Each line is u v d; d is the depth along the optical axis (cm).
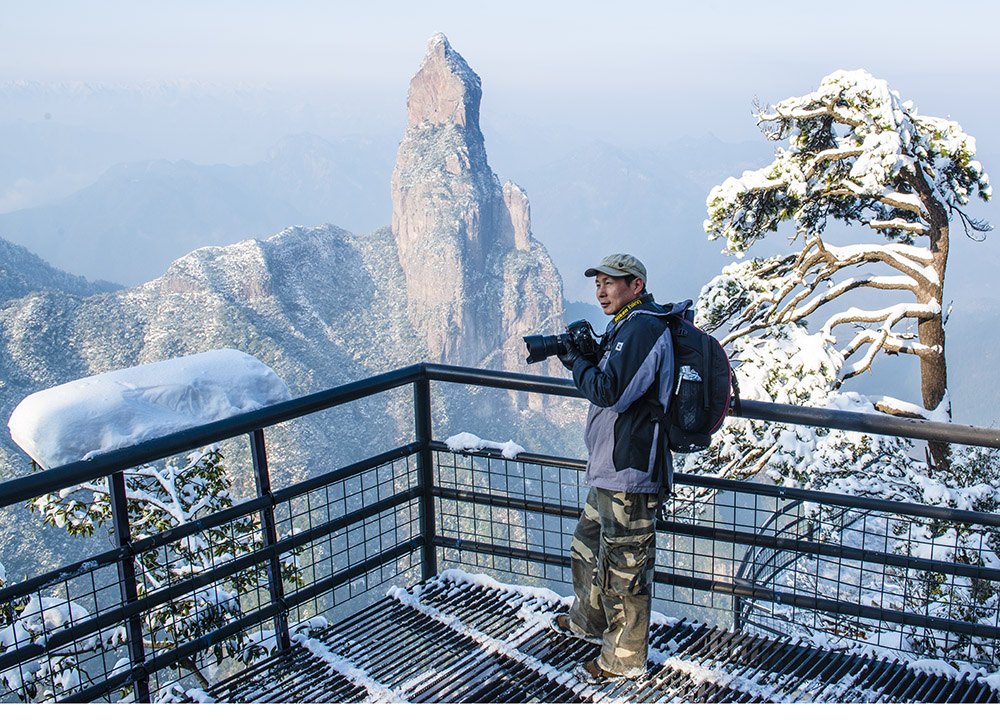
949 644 456
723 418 267
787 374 1186
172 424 271
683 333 269
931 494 1051
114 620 256
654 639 310
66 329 17975
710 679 286
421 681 288
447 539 364
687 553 327
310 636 318
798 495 307
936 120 1333
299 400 298
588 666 290
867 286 1420
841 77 1327
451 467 358
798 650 301
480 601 342
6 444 12462
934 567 294
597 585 302
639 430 271
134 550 260
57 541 10838
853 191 1347
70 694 256
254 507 293
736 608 427
